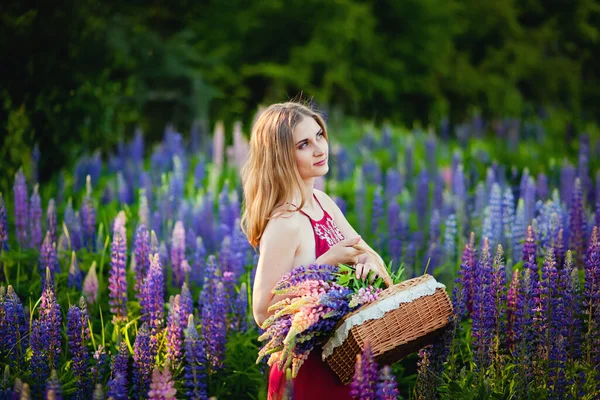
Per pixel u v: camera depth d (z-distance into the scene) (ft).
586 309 14.80
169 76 47.29
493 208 20.59
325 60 57.88
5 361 14.62
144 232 18.74
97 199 26.53
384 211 27.17
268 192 12.54
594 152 36.83
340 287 11.57
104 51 31.07
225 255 19.48
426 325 11.85
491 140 46.26
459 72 66.64
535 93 71.46
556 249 16.80
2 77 26.84
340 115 47.91
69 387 14.16
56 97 28.27
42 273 18.83
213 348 15.85
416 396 14.33
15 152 26.00
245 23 58.23
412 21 64.08
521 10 73.72
